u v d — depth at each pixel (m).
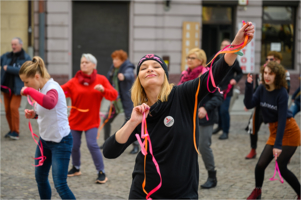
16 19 12.05
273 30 13.24
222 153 5.91
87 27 12.27
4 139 6.62
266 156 3.79
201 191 4.19
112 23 12.29
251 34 1.97
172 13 12.23
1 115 8.98
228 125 6.96
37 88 3.11
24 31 12.14
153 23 12.17
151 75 2.19
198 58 4.41
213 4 12.71
